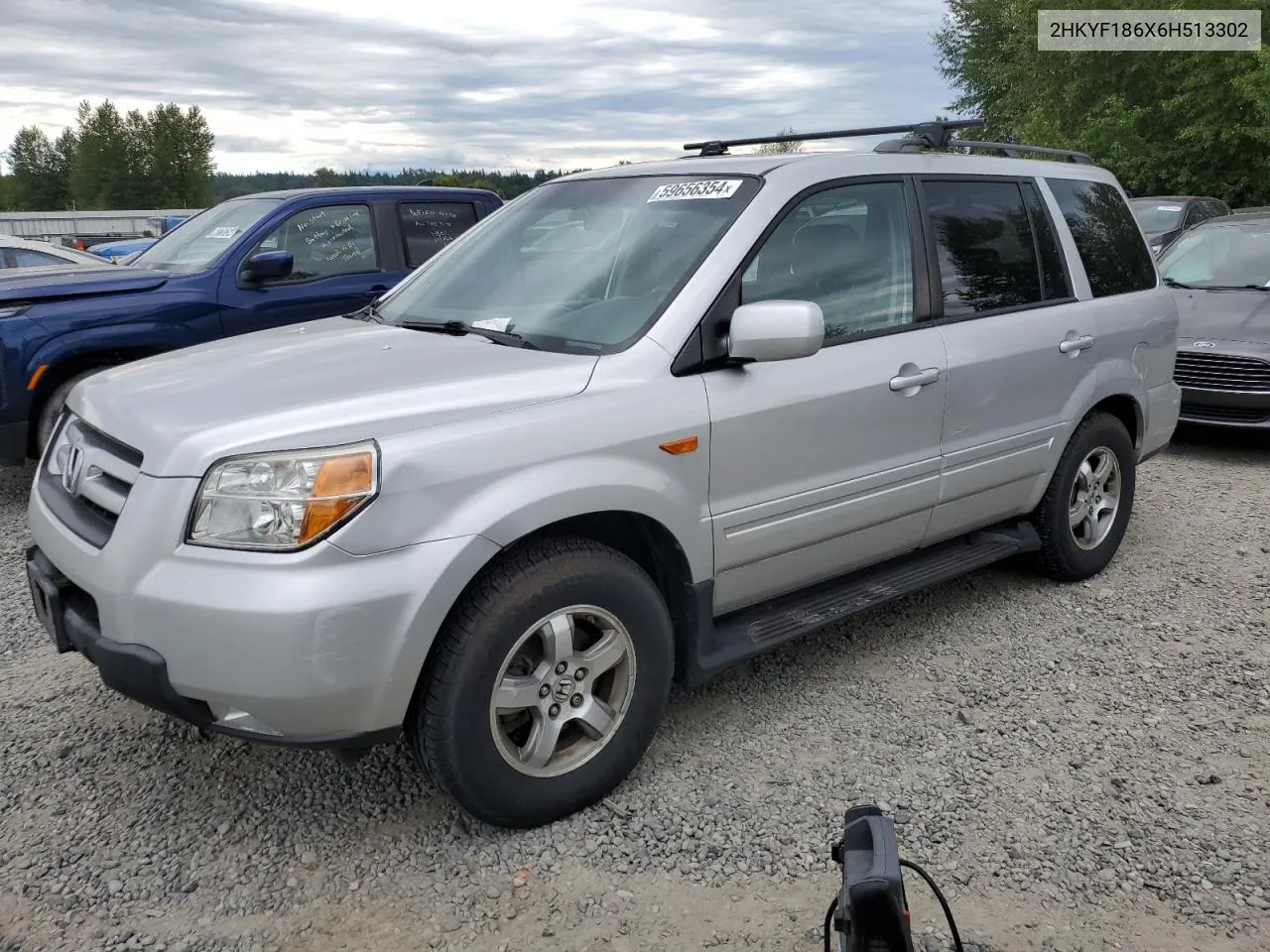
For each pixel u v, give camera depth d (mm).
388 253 7543
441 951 2496
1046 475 4457
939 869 2779
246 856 2850
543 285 3551
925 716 3613
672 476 3051
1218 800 3096
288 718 2520
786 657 4086
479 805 2803
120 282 6383
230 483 2525
